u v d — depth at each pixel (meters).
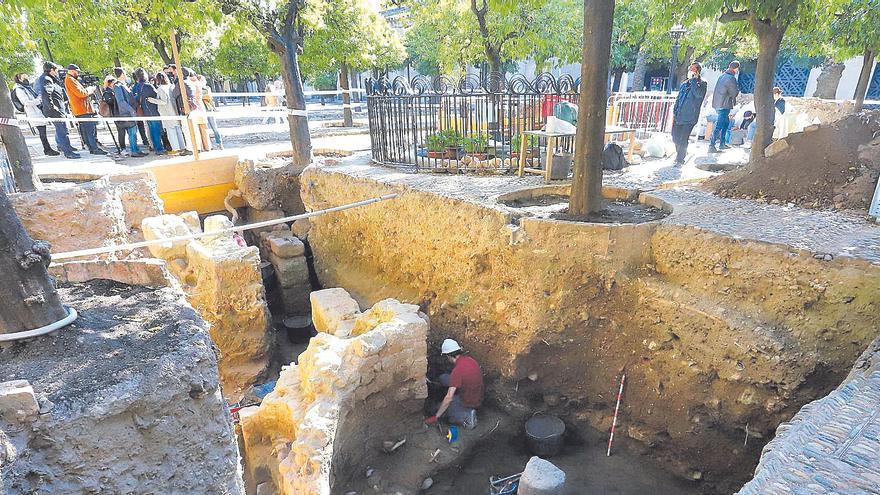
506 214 5.36
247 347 6.50
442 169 7.52
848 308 3.82
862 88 9.06
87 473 2.17
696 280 4.63
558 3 11.30
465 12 11.46
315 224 8.49
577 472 4.93
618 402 4.99
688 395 4.60
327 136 13.23
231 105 26.89
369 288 7.31
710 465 4.61
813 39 8.70
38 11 12.51
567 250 5.02
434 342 6.33
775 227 4.61
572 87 7.23
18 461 2.00
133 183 7.04
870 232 4.40
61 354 2.46
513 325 5.39
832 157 5.48
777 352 4.01
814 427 2.30
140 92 9.99
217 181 9.59
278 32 8.80
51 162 9.34
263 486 4.78
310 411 4.34
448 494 4.79
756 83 6.68
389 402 5.11
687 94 7.86
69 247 5.80
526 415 5.60
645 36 14.75
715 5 6.27
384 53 16.12
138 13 7.90
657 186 6.48
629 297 4.93
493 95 7.43
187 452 2.46
